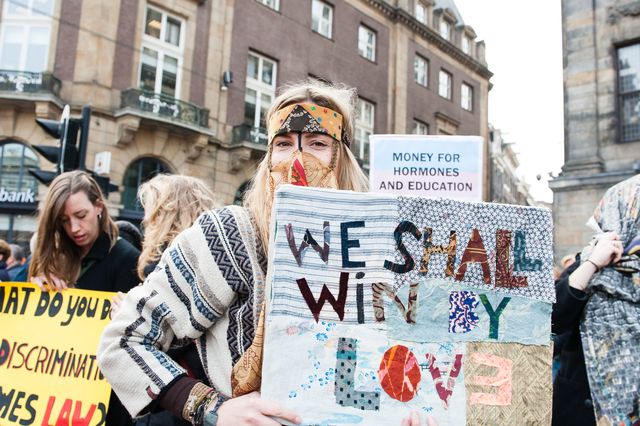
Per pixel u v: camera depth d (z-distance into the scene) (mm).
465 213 1238
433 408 1139
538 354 1203
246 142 14891
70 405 2074
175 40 14547
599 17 10320
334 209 1184
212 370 1191
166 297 1197
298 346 1112
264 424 1056
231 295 1194
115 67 13289
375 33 20406
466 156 1900
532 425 1175
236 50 15500
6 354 2199
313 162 1321
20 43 13219
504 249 1241
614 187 1964
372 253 1179
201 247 1216
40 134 12906
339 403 1107
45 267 2246
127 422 2104
